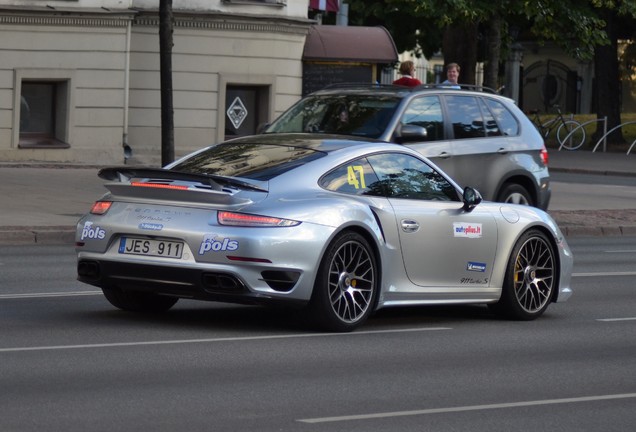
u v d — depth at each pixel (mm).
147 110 43438
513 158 25766
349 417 10609
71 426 9906
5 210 28172
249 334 14766
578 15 35594
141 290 14914
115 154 42625
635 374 13195
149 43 43250
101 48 42031
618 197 40438
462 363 13500
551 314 17781
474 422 10633
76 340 13914
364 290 15281
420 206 15945
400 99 23719
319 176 15156
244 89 45531
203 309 16750
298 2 45844
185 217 14469
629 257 26438
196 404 10883
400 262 15680
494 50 35781
